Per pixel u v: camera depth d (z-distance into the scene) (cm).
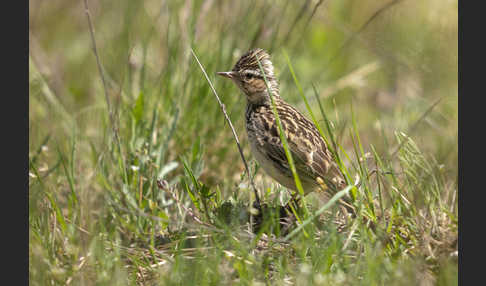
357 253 913
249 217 1059
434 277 896
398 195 1007
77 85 1772
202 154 1219
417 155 1060
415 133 1447
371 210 984
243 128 1308
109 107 1195
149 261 984
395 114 1566
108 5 1842
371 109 1655
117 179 1184
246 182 1200
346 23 1880
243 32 1430
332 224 939
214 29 1498
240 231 988
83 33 1959
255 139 1159
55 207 1034
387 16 1809
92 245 937
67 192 1183
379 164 1091
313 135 1148
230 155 1301
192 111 1312
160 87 1308
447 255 930
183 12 1422
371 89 1717
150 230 1097
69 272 914
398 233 979
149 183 1144
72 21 2048
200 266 877
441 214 995
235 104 1305
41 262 918
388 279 859
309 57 1803
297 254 927
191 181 1153
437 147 1373
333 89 1619
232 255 916
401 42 1759
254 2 1430
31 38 1853
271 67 1231
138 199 1134
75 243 980
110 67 1552
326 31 1884
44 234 998
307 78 1692
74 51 1931
